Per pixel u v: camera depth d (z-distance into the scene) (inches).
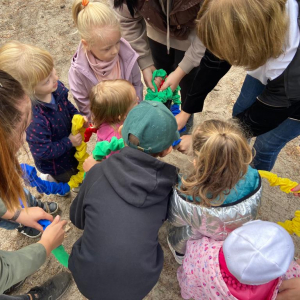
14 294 75.7
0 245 82.9
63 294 75.5
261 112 56.3
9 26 142.9
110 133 65.9
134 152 48.6
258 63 46.2
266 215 87.0
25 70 58.9
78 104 79.4
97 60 72.1
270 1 40.3
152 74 83.2
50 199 91.6
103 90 62.9
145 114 49.4
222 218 52.3
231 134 44.9
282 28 42.3
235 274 45.3
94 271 49.8
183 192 50.9
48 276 78.0
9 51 60.6
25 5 151.6
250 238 44.9
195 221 54.7
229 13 41.8
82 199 55.7
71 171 83.4
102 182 51.5
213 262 53.1
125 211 49.2
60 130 71.2
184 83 90.3
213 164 44.6
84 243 51.9
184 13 67.5
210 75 63.6
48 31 139.6
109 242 48.4
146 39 83.3
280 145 71.2
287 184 59.9
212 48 47.7
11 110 36.8
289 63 46.4
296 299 52.2
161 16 70.2
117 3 72.9
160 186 50.0
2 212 56.7
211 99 113.8
